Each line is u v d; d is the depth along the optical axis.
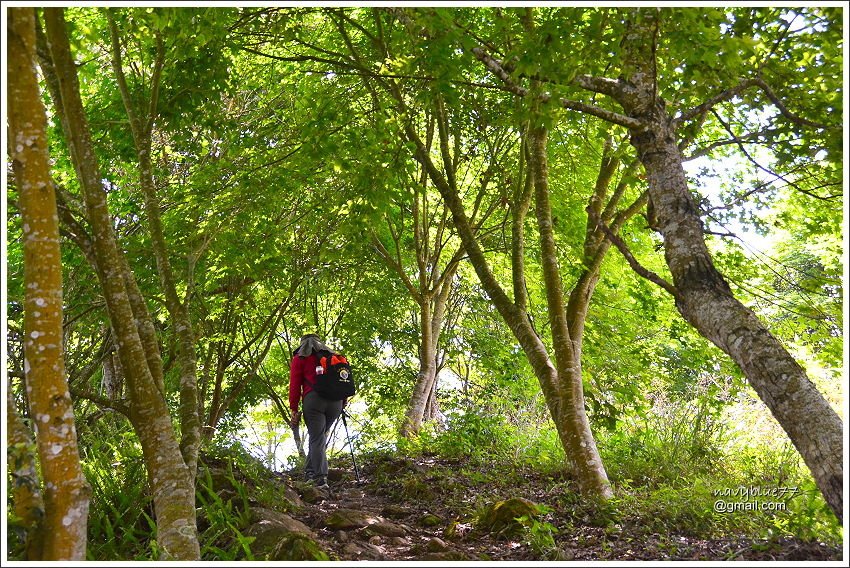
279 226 10.48
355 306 14.59
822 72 5.68
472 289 16.55
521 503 5.79
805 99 5.76
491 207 12.20
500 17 5.79
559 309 7.68
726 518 5.27
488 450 9.52
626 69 5.17
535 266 12.32
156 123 7.79
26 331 3.19
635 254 11.09
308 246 12.24
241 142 8.70
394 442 12.17
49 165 3.30
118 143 8.04
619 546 4.88
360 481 8.41
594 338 10.50
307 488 7.20
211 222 8.36
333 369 8.02
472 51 5.60
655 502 5.73
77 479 3.19
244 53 9.79
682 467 7.41
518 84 5.94
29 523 3.06
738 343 4.29
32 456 3.08
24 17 3.26
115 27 6.45
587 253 8.20
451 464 9.27
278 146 8.86
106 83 8.71
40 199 3.24
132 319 4.25
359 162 7.68
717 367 9.88
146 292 9.08
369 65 7.94
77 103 4.39
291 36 7.35
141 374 4.21
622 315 11.74
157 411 4.20
